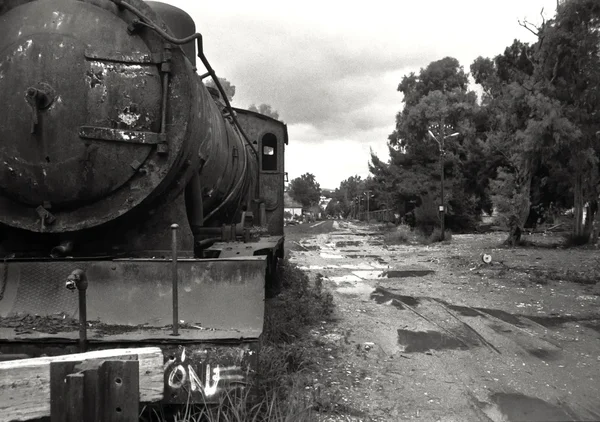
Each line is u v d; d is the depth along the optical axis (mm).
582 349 6273
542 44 19359
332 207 178375
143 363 2771
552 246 21234
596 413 4277
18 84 4016
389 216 56250
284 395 4086
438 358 5832
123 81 4141
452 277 12891
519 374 5285
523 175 21453
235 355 3252
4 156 4059
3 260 3814
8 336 3246
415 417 4145
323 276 12992
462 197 37094
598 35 18172
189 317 3588
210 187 6016
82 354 2717
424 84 47625
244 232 5977
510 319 7996
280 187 10750
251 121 10242
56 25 4105
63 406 2572
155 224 4473
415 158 38500
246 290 3688
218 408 3156
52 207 4164
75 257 4086
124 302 3668
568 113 18672
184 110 4270
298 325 6914
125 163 4137
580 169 19625
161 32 4148
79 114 4039
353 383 4898
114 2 4160
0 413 2480
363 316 8109
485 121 38812
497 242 25234
